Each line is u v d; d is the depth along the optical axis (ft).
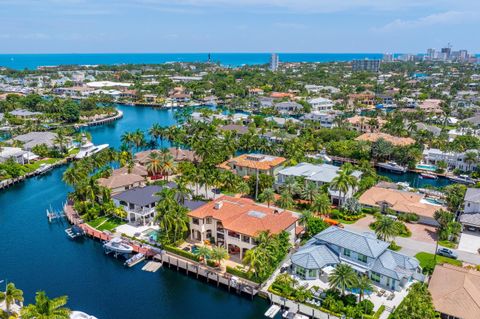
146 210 345.92
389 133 625.82
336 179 363.76
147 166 443.32
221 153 504.84
